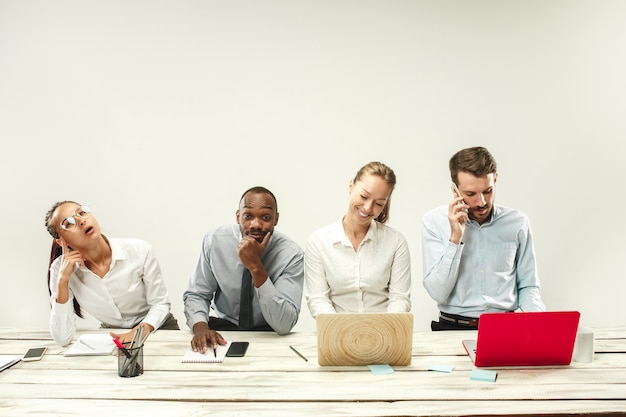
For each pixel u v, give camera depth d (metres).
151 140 2.98
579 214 2.95
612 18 2.88
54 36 2.95
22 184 2.99
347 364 1.53
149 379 1.44
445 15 2.91
